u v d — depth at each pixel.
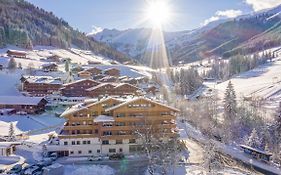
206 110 123.19
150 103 83.81
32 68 194.88
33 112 123.94
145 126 82.50
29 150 81.38
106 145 82.06
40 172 66.88
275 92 175.62
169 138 81.56
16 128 102.44
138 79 198.12
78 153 81.06
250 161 81.00
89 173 67.62
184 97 171.75
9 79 171.12
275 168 76.06
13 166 69.88
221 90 199.00
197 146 88.06
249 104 142.62
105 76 197.50
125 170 70.12
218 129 107.25
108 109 82.25
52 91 153.25
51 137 90.19
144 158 78.19
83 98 141.12
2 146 77.06
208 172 67.31
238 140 103.88
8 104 123.62
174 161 68.50
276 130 100.62
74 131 81.81
